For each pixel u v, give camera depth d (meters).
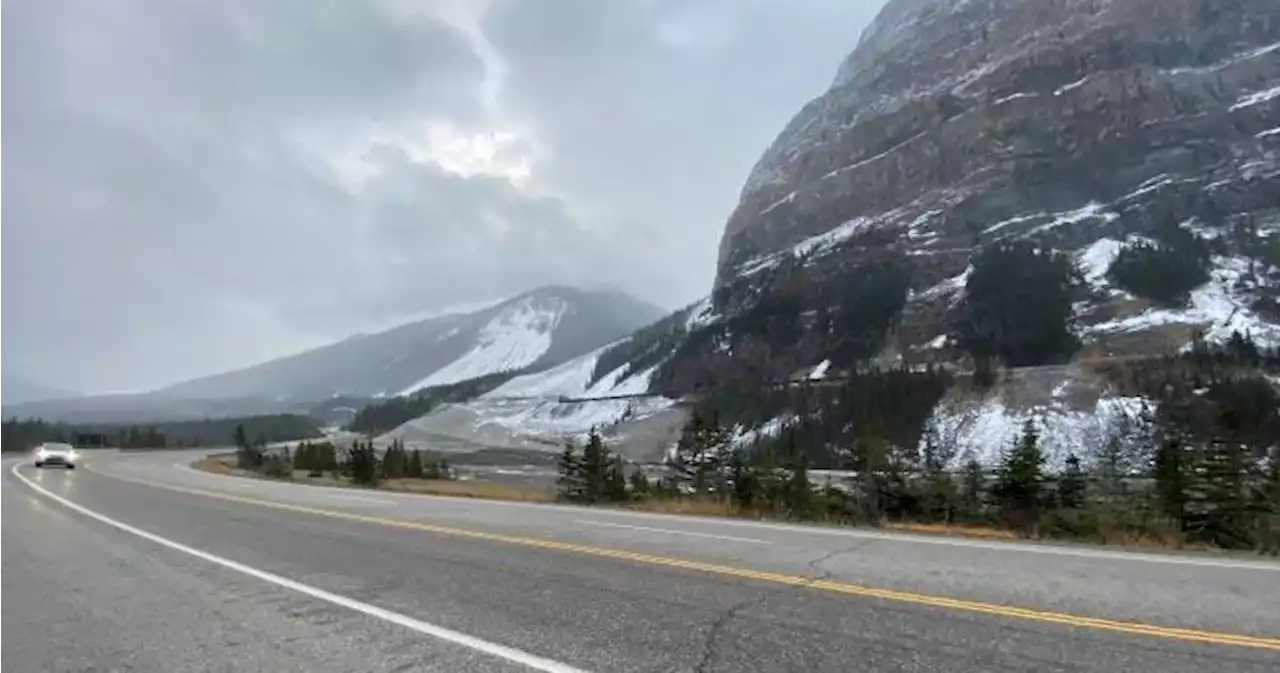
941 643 5.96
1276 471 21.62
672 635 6.29
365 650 6.03
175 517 16.53
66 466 43.50
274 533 13.59
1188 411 103.12
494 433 188.00
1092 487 25.19
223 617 7.25
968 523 18.55
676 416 164.75
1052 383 124.12
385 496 24.23
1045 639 6.06
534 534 13.24
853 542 12.16
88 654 6.12
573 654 5.79
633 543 11.97
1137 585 8.28
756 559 10.22
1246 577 8.83
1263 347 133.75
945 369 148.38
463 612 7.23
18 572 9.84
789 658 5.62
